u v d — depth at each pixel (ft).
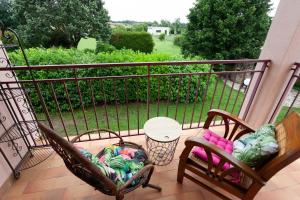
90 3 21.83
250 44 19.88
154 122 5.88
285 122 4.10
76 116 10.82
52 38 21.63
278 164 3.29
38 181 5.21
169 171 5.62
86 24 21.58
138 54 12.10
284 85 6.43
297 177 5.57
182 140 7.05
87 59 10.50
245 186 3.98
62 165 5.74
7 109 5.23
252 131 4.89
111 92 11.47
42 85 9.85
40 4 20.02
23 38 20.15
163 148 6.38
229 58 20.51
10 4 20.24
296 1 5.38
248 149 3.85
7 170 5.05
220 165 3.93
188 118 11.15
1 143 4.95
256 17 19.29
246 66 15.21
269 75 6.60
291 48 5.81
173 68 11.40
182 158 4.58
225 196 4.38
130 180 3.51
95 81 10.62
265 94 6.84
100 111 11.41
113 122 10.30
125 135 7.07
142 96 12.13
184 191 5.02
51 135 2.71
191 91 12.35
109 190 3.52
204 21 19.72
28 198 4.76
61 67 4.77
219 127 7.84
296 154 3.08
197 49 21.61
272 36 6.34
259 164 3.77
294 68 6.14
